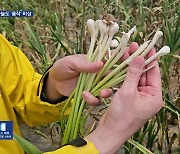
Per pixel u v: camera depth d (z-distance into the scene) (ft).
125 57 2.92
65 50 6.96
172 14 9.43
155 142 5.79
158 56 2.77
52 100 3.54
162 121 5.54
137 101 2.59
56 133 6.45
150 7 10.79
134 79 2.59
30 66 3.94
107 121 2.65
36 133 6.10
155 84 2.77
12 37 7.70
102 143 2.62
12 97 3.84
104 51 2.87
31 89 3.71
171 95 6.91
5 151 3.44
